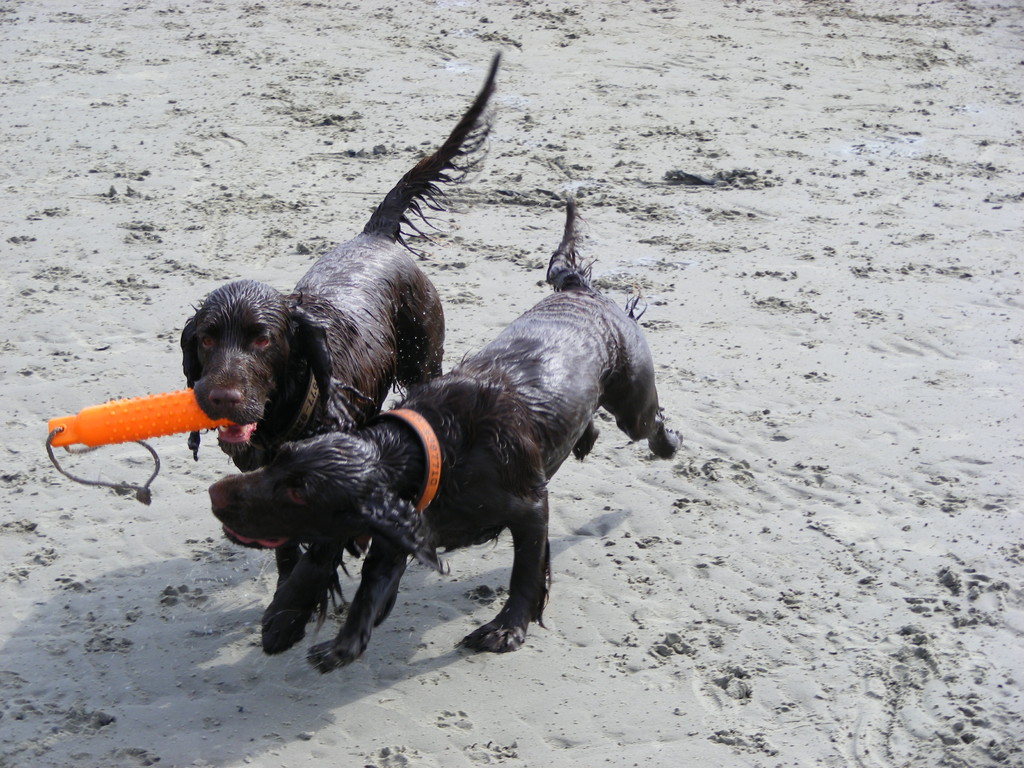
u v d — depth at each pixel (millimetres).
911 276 5008
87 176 5926
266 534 3234
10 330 4660
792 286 4938
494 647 3488
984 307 4820
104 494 3977
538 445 3494
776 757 3301
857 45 8203
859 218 5562
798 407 4328
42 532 3854
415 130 6508
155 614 3621
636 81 7367
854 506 3939
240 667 3492
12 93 7082
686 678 3467
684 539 3840
